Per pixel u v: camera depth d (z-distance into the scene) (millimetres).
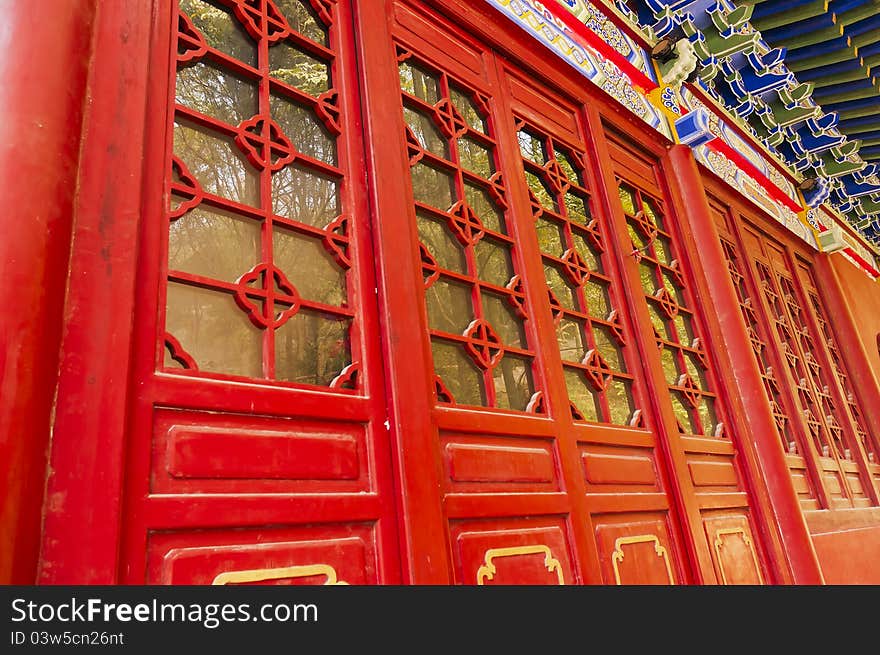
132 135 2078
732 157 6785
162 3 2391
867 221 9516
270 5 2914
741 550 4336
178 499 1867
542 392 3354
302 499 2145
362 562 2260
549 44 4555
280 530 2090
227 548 1943
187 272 2203
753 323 6098
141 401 1888
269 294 2354
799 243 7906
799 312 7320
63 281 1749
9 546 1465
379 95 3115
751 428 4887
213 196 2305
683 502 3924
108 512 1682
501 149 3855
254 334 2334
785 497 4672
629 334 4246
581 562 3059
